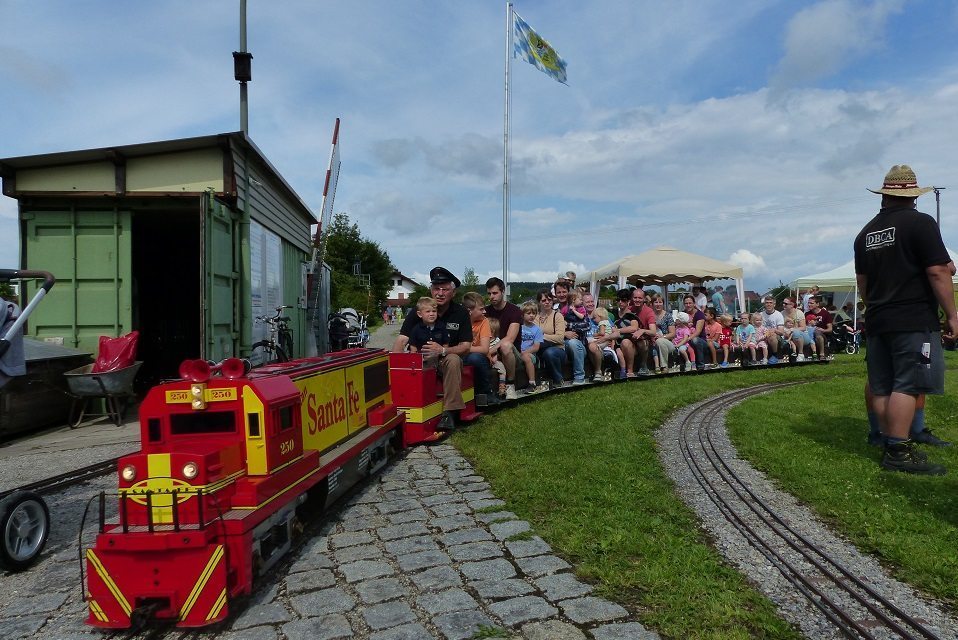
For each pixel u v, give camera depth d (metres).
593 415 8.67
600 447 6.91
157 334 14.94
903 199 6.02
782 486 5.72
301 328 16.34
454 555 4.21
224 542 3.47
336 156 15.03
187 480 3.48
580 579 3.79
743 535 4.59
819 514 5.00
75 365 9.43
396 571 3.99
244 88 13.34
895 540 4.29
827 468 6.04
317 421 5.00
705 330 15.27
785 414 8.90
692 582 3.64
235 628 3.37
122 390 8.78
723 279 19.97
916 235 5.68
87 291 9.73
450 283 8.17
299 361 5.52
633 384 12.21
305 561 4.18
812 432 7.73
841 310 23.41
